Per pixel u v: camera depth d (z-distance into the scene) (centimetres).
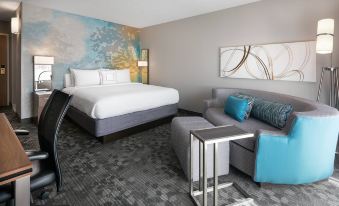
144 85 502
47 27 440
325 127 192
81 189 203
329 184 213
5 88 584
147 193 199
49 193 195
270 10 364
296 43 337
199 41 482
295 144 192
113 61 574
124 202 185
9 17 507
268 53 370
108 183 215
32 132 365
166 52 564
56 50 459
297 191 201
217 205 178
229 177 227
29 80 425
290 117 198
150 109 389
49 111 160
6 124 156
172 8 430
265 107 284
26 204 99
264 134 195
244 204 182
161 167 250
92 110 305
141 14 479
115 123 331
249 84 405
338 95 297
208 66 470
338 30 299
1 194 110
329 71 311
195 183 214
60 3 406
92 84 485
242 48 404
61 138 340
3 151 110
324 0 308
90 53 521
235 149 233
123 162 262
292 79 347
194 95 508
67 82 476
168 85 570
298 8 332
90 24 514
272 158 197
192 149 194
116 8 436
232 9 416
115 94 347
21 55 410
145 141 334
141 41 635
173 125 281
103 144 319
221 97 383
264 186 210
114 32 568
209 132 173
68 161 261
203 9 436
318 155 197
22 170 94
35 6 418
